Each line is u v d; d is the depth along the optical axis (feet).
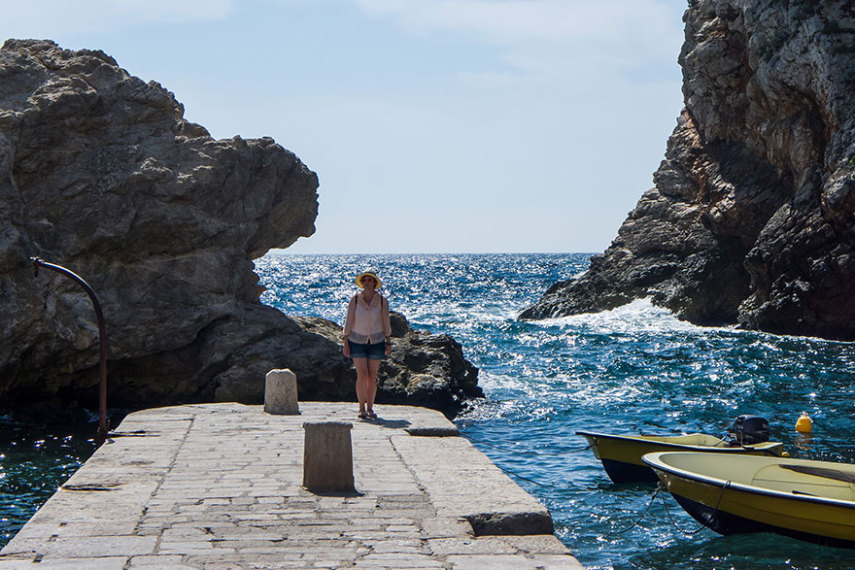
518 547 23.47
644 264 174.91
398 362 77.77
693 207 174.70
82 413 69.41
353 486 29.89
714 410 77.71
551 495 47.39
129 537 23.79
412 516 26.20
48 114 70.08
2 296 64.49
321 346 74.54
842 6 140.67
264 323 75.05
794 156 147.74
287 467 33.65
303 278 447.83
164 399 72.38
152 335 70.90
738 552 36.76
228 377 70.85
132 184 71.92
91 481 30.86
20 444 58.44
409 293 309.83
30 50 76.84
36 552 22.31
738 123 167.84
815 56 140.67
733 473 42.24
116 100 75.20
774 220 144.97
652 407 79.46
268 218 84.99
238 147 78.95
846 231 132.16
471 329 161.58
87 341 67.92
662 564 35.40
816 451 58.13
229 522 25.48
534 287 346.95
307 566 21.40
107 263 71.26
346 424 29.94
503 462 55.98
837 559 35.76
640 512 43.68
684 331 151.12
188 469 33.22
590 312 175.42
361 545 23.27
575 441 63.36
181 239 73.67
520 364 112.47
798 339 134.82
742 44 162.09
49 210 69.72
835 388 90.27
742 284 163.63
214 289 74.74
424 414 48.65
